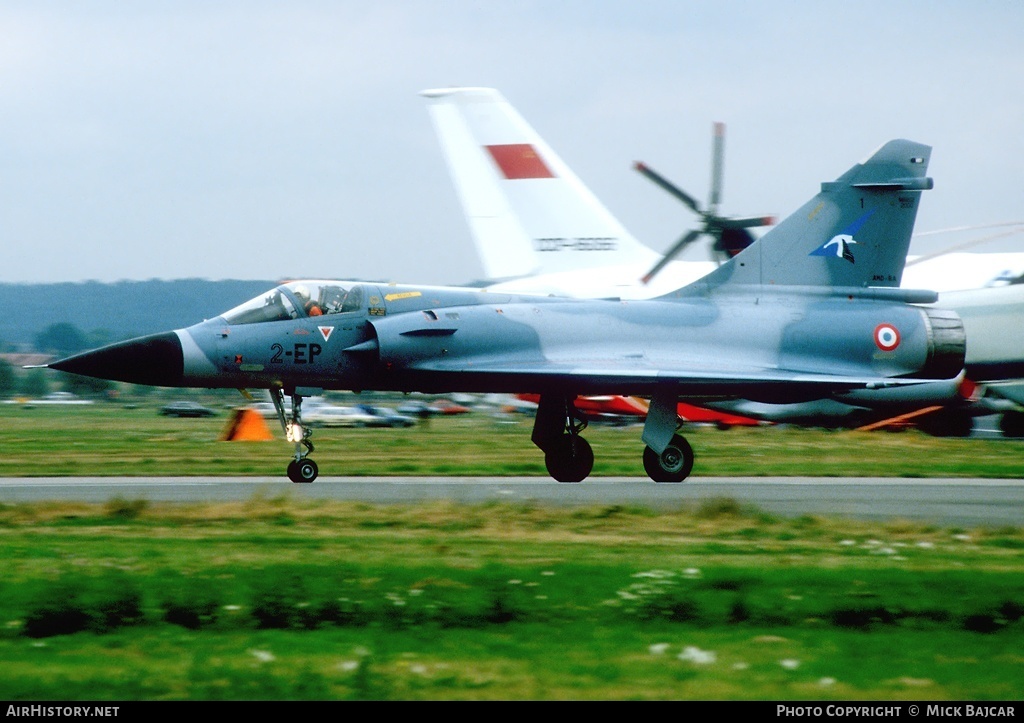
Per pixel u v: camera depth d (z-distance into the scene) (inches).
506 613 1317.7
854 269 3476.9
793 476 3432.6
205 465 3700.8
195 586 1424.7
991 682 1081.4
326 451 4650.6
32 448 4864.7
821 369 3339.1
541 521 2150.6
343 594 1398.9
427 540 1889.8
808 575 1540.4
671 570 1582.2
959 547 1898.4
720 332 3289.9
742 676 1093.8
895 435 5620.1
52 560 1642.5
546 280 5442.9
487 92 5457.7
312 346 3036.4
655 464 3179.1
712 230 5009.8
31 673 1085.8
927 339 3452.3
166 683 1055.6
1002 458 4200.3
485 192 5502.0
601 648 1193.4
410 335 3031.5
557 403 3208.7
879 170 3467.0
